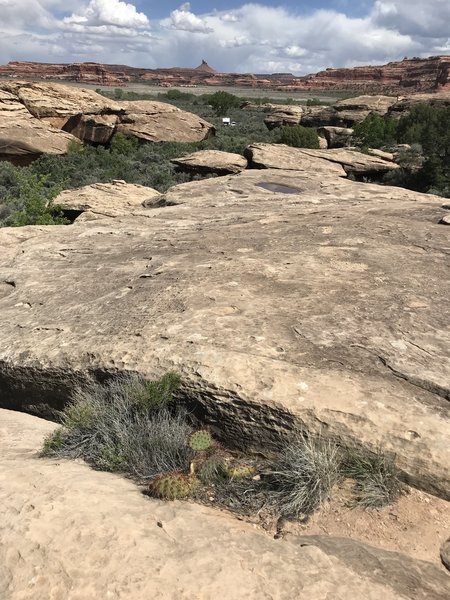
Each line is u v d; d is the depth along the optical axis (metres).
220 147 41.84
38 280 8.11
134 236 10.32
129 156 37.00
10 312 7.02
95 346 5.55
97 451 4.48
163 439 4.36
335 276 7.03
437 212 10.84
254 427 4.40
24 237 11.16
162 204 17.77
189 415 4.76
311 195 17.84
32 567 2.75
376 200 14.91
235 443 4.52
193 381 4.70
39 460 4.34
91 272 8.20
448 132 32.97
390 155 35.72
